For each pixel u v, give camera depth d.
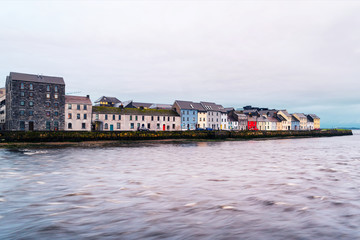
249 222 10.12
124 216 10.75
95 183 16.97
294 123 151.50
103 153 36.03
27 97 65.00
